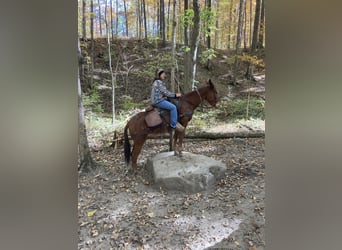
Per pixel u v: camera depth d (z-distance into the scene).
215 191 3.30
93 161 3.62
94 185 3.32
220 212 2.96
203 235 2.74
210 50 5.09
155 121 3.56
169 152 3.85
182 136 3.69
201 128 4.49
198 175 3.32
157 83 3.62
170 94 3.61
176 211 3.03
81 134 3.57
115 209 3.06
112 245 2.67
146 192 3.30
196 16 4.51
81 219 2.85
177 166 3.46
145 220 2.92
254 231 2.75
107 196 3.21
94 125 4.35
